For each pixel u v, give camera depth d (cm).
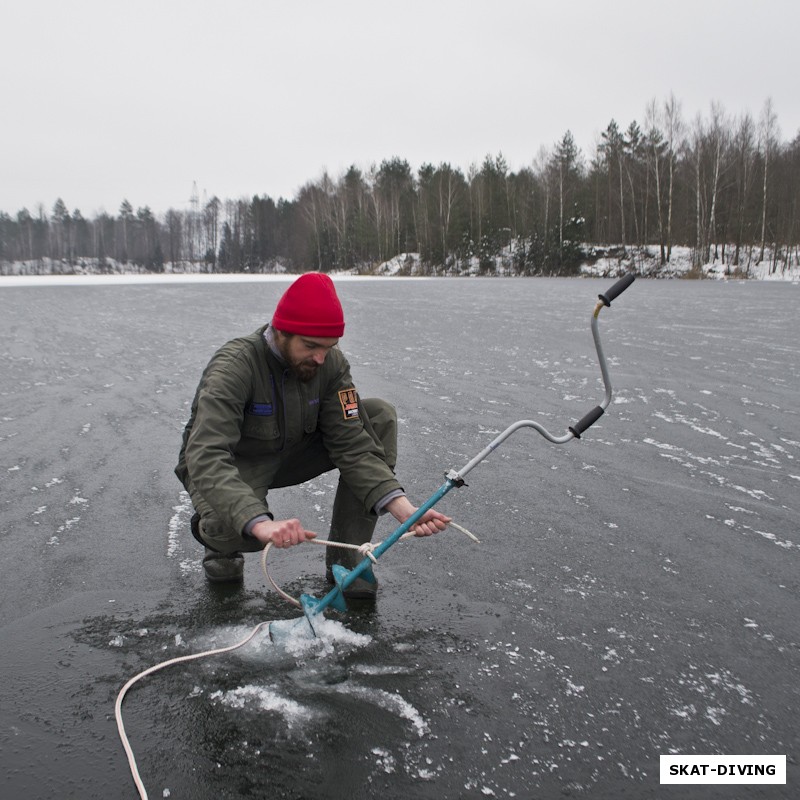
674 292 2172
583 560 303
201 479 226
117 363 762
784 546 316
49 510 354
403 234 6462
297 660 227
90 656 230
